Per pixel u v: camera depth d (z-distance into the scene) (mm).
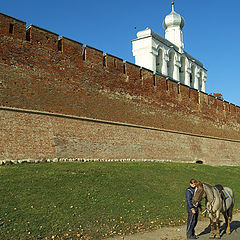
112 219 9875
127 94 21984
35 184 11273
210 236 9109
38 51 16672
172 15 38156
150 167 18547
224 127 34531
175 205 12617
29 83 15922
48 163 14875
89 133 18266
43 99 16406
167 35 38344
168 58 34188
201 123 30297
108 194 11977
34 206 9555
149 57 31594
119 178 14375
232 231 10359
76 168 14500
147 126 23188
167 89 26453
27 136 15008
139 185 14133
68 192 11203
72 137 17141
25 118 15289
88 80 19156
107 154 18875
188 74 38531
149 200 12477
